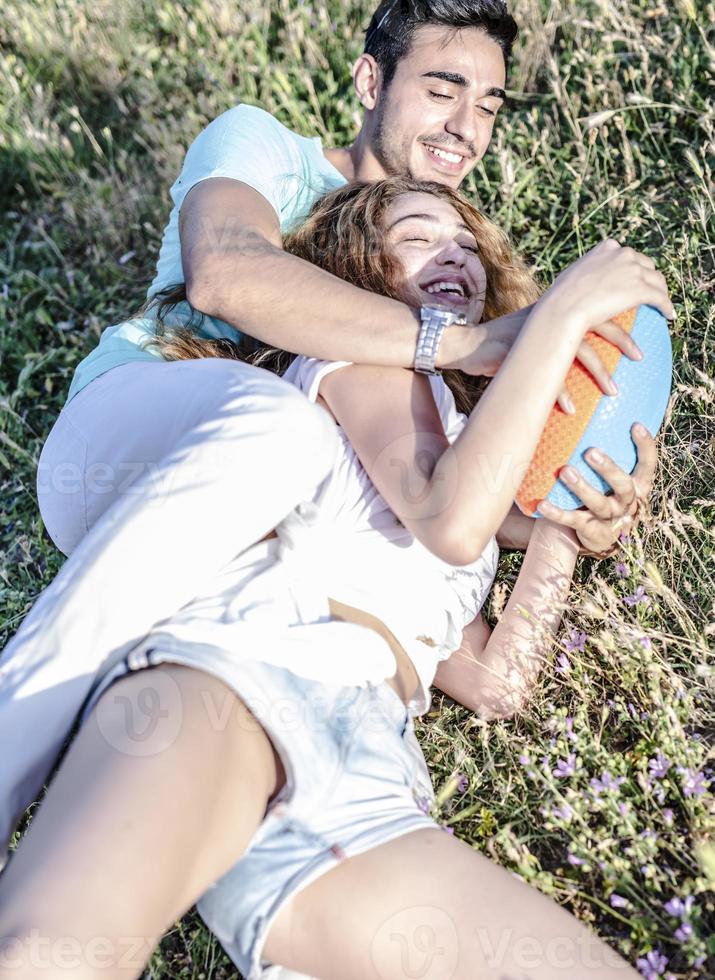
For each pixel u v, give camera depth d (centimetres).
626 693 227
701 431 274
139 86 451
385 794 173
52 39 479
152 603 169
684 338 287
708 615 230
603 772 198
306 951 163
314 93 416
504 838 192
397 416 198
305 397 184
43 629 168
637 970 173
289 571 180
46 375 352
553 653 233
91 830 144
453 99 276
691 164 322
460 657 233
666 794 207
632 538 242
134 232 404
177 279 254
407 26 273
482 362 198
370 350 201
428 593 202
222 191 240
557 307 190
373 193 238
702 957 169
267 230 236
